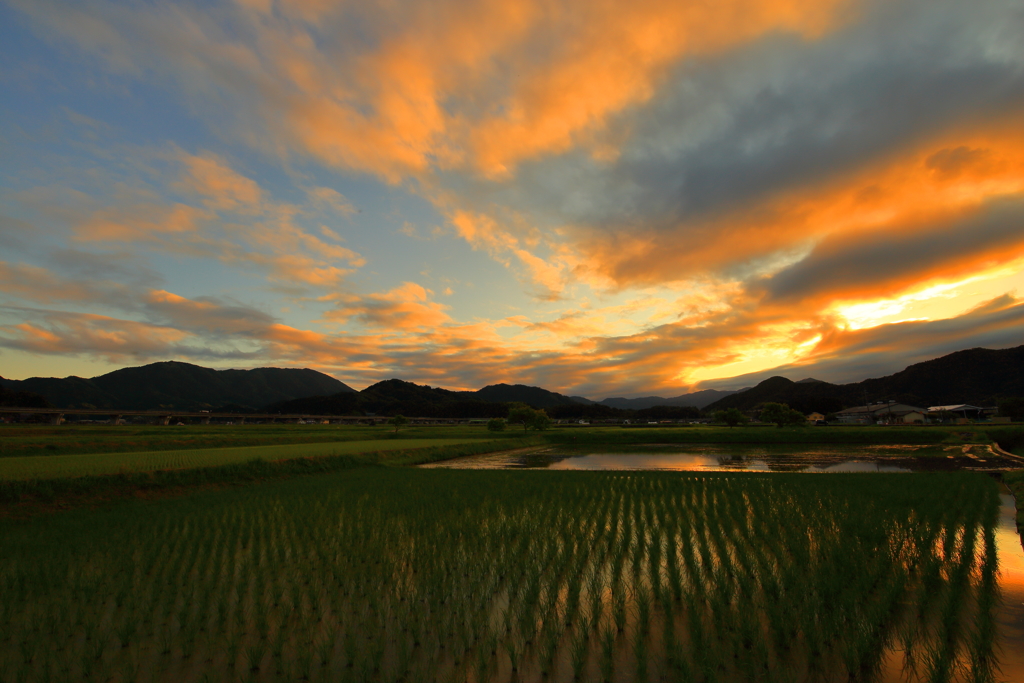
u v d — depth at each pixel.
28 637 8.17
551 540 13.59
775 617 7.81
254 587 10.39
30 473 21.70
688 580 10.33
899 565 10.93
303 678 6.74
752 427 85.81
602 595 9.73
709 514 16.80
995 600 8.99
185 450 41.34
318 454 36.66
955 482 22.75
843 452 48.19
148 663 7.28
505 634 8.05
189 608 9.25
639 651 6.81
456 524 15.55
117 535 14.76
